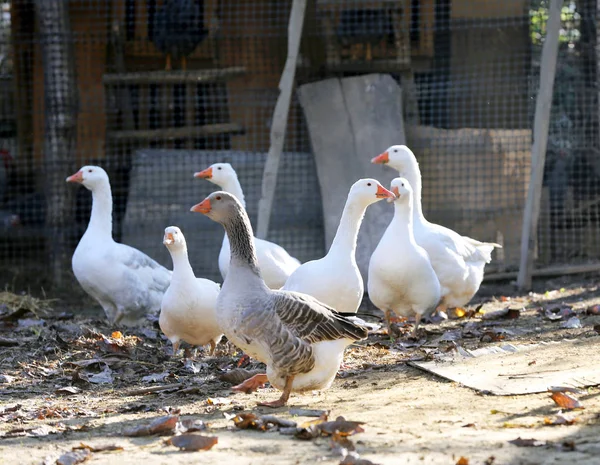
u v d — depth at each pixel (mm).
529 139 13398
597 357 6840
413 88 13898
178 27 13461
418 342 8406
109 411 5977
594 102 13367
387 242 8531
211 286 7812
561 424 4926
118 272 9797
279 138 12266
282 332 5562
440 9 14219
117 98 14289
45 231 13250
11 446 4977
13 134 15227
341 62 13812
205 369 7523
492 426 4938
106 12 14211
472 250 9867
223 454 4578
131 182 13336
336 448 4477
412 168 9797
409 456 4355
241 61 14672
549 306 10344
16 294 12336
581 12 13469
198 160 13352
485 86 14047
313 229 13266
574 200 13734
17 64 14734
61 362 7750
